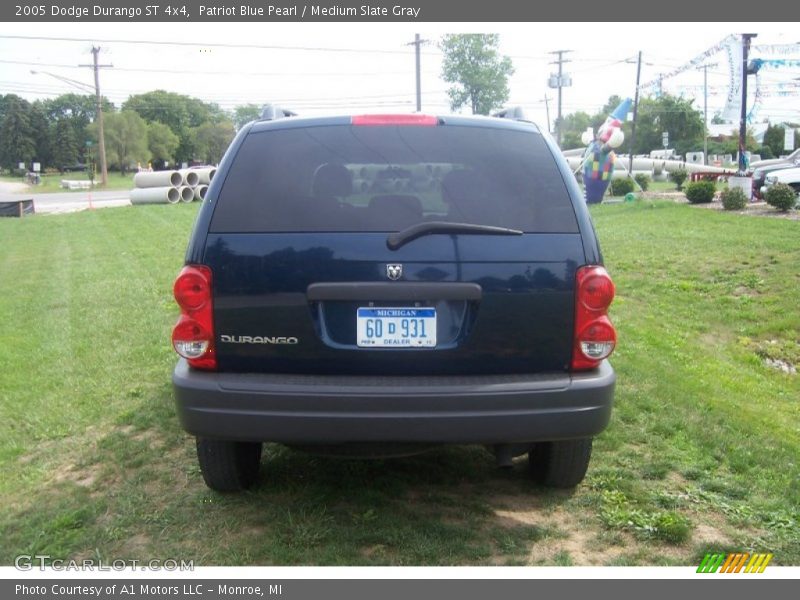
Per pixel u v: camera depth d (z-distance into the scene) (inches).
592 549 134.2
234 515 144.9
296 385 122.1
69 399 217.3
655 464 168.2
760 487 159.3
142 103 4315.9
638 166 1802.4
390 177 128.7
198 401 123.7
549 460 150.3
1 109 4298.7
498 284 123.5
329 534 137.2
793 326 321.7
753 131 3026.6
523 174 129.4
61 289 412.5
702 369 261.0
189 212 952.9
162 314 331.9
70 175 3784.5
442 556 130.9
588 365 127.6
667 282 394.0
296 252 123.5
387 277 122.5
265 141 132.1
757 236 507.5
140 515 145.1
